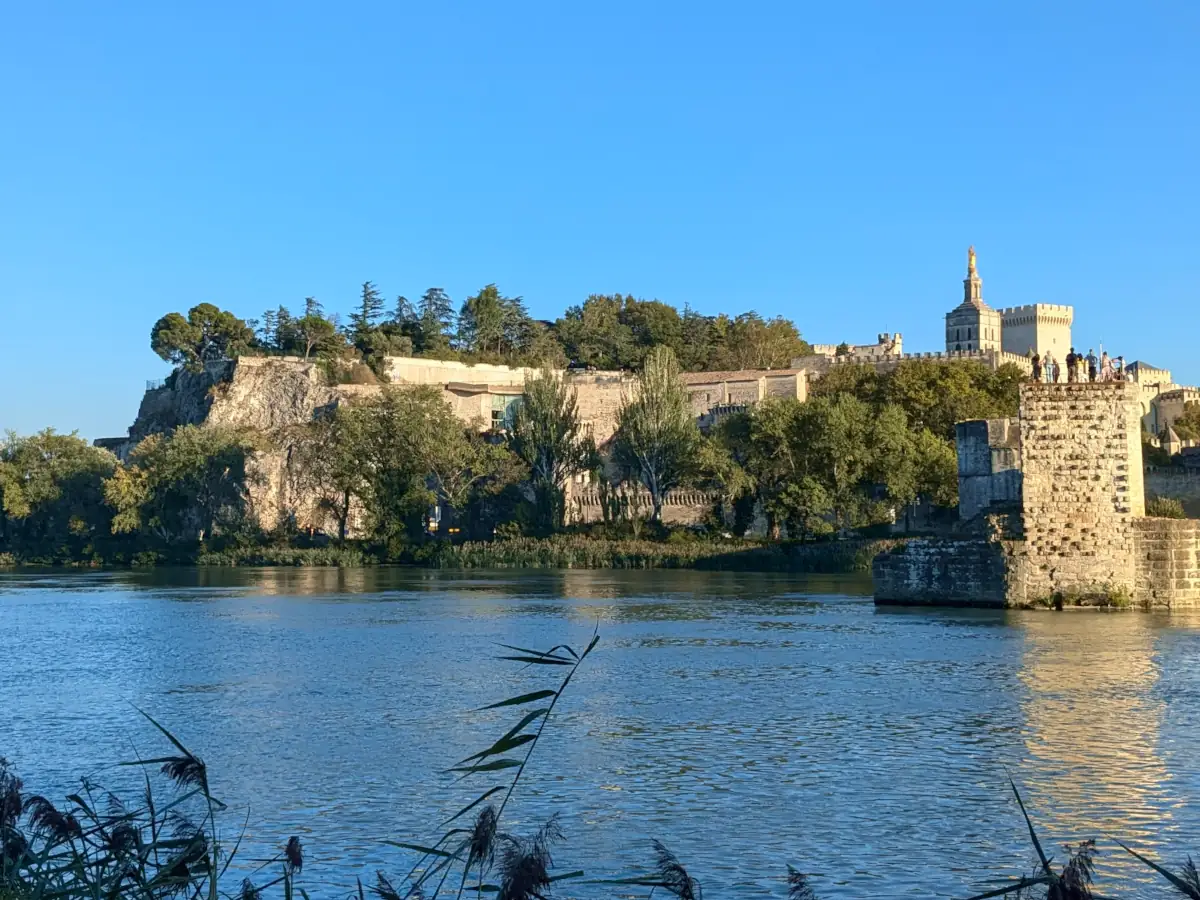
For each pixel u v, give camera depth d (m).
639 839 25.05
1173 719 36.59
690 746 33.62
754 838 25.11
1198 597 66.94
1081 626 60.12
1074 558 67.62
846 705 39.75
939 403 160.25
